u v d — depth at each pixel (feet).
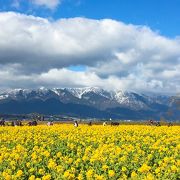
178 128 195.00
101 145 115.55
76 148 114.32
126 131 175.94
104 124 262.67
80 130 183.93
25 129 193.26
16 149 105.29
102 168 77.30
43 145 116.16
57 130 184.75
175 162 80.89
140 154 94.84
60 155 94.02
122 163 82.07
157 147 104.88
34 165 83.30
